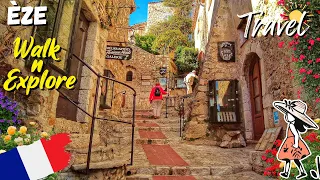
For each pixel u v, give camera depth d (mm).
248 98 6336
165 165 4020
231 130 6312
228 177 3656
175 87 15133
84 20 4793
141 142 5945
